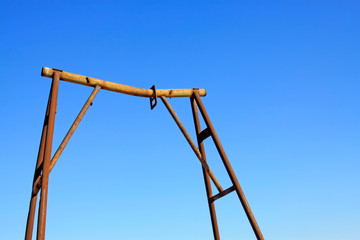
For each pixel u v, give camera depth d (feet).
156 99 25.99
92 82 23.21
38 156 21.09
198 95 27.66
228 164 24.07
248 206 22.95
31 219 19.88
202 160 25.75
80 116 21.81
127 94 25.22
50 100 21.58
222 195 25.08
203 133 27.02
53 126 20.21
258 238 22.27
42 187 18.34
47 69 21.45
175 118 26.03
